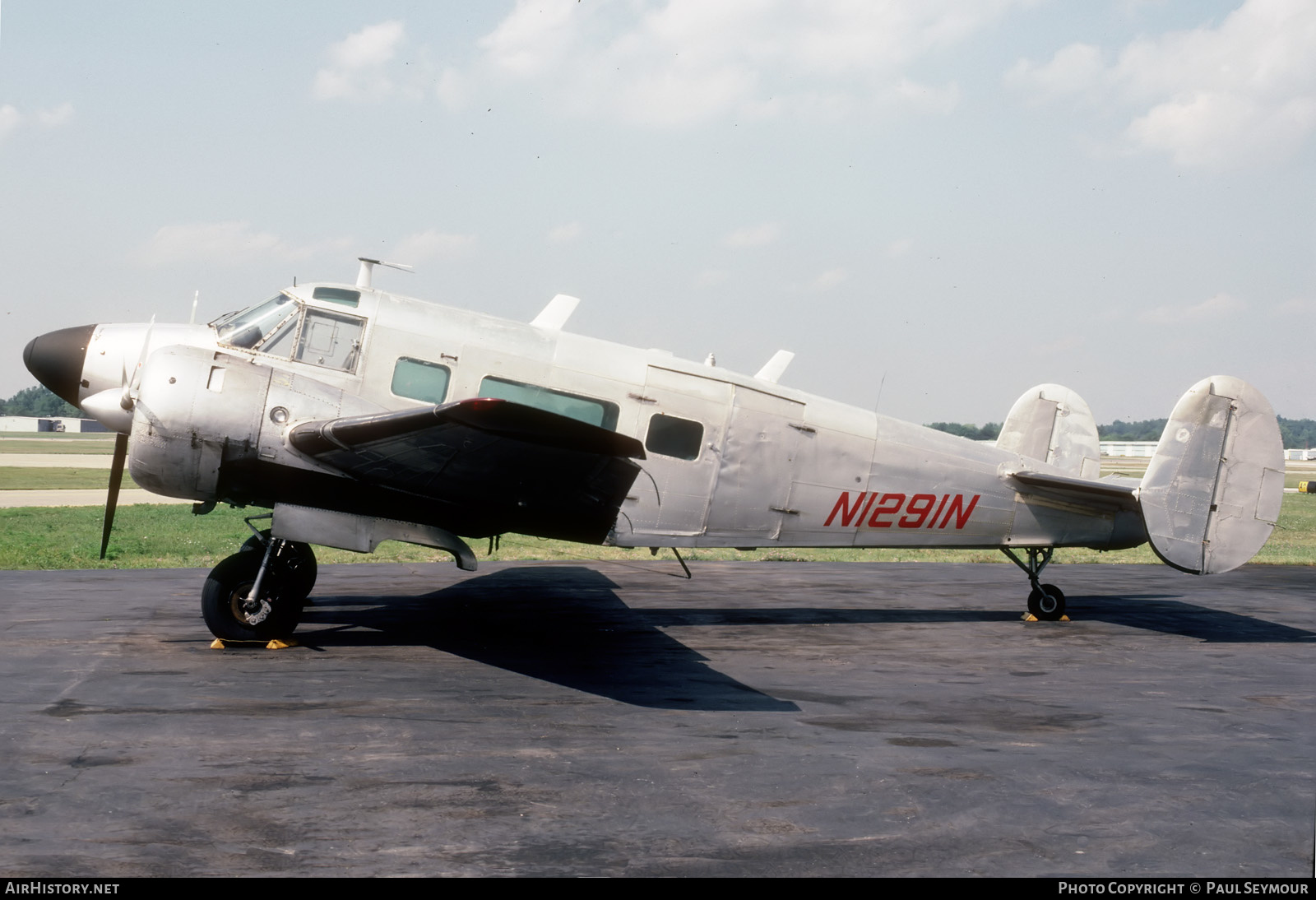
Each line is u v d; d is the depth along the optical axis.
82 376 8.93
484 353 9.04
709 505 9.79
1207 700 7.24
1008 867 4.07
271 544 8.34
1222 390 10.41
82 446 90.69
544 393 9.17
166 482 8.09
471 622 9.88
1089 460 12.43
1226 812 4.78
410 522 8.57
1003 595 12.97
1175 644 9.62
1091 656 8.96
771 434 9.94
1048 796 4.96
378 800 4.66
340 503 8.34
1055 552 20.41
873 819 4.58
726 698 6.98
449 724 6.04
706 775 5.18
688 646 8.98
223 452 8.04
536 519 8.67
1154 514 10.32
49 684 6.76
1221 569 10.38
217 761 5.16
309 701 6.48
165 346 8.70
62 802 4.50
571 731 5.97
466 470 7.59
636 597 11.98
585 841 4.23
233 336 8.70
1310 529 29.73
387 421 6.84
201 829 4.23
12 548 16.20
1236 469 10.44
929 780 5.18
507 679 7.39
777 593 12.71
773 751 5.66
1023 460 11.20
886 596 12.62
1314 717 6.76
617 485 7.46
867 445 10.32
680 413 9.61
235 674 7.23
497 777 5.05
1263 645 9.62
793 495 10.08
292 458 8.12
